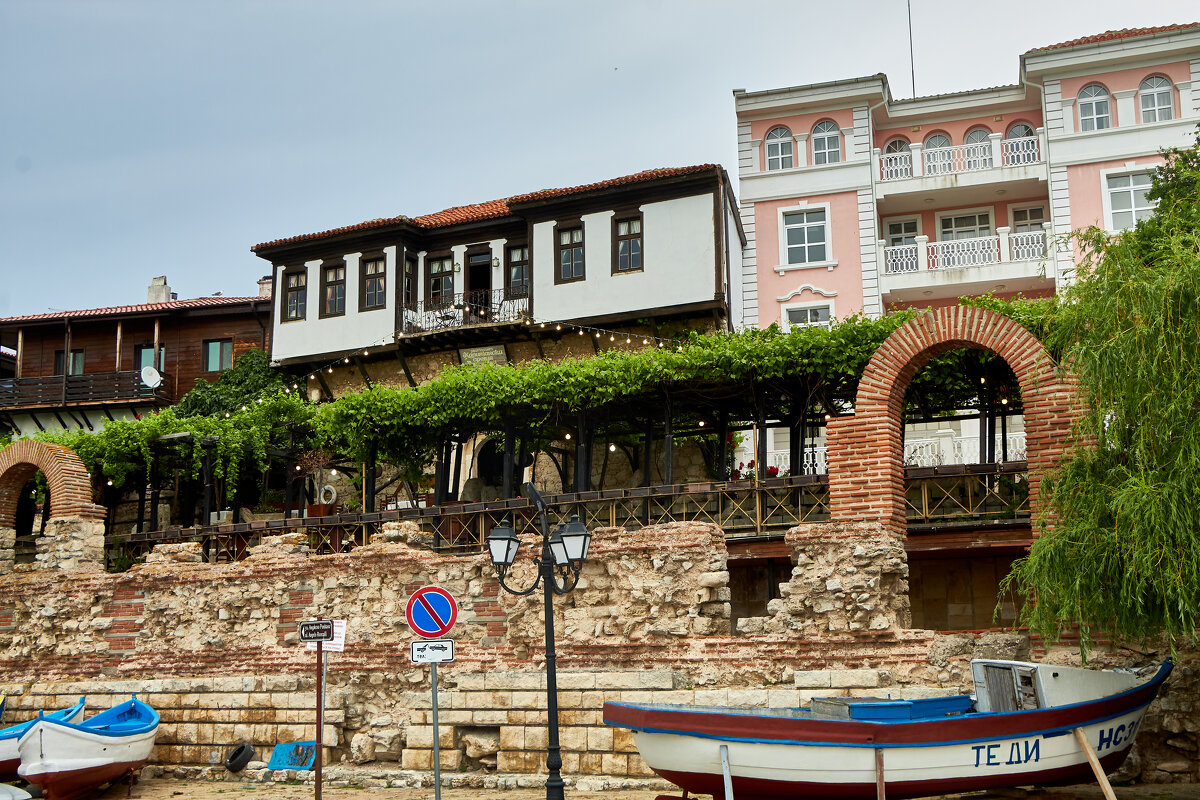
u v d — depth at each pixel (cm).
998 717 1462
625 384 2934
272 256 4691
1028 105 4444
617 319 4056
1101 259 1585
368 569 2386
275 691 2359
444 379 3178
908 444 3472
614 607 2084
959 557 2378
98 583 2670
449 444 3425
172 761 2427
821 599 1906
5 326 5288
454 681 2177
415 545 2505
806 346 2788
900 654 1836
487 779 2052
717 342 2958
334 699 2275
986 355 2509
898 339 1977
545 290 4188
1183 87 4091
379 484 4175
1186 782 1667
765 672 1922
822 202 4394
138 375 5028
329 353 4506
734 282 4238
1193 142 4031
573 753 2028
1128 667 1716
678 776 1515
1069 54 4200
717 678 1958
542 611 2148
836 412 3062
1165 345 1456
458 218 4519
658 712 1509
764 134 4516
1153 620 1515
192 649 2530
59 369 5309
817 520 2569
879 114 4544
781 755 1459
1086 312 1564
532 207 4241
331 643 1883
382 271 4506
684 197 4050
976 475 2258
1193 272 1459
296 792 2114
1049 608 1581
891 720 1555
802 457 2988
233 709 2394
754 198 4462
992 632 1823
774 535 2377
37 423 4969
